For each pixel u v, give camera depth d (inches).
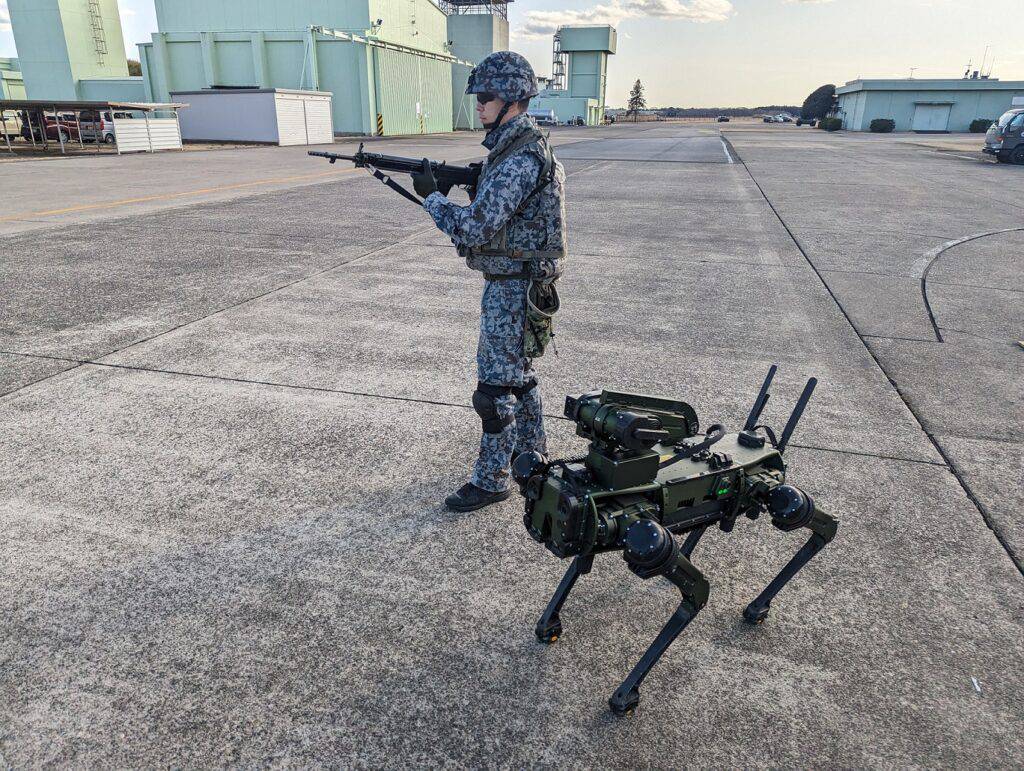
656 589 95.7
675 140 1627.7
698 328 218.7
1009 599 95.4
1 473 122.2
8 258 298.4
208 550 101.8
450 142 1517.0
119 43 1898.4
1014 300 258.2
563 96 4244.6
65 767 66.7
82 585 93.4
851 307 245.6
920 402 163.2
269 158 965.8
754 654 84.3
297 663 80.9
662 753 70.2
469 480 123.8
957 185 670.5
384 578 96.7
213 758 68.1
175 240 344.2
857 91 2736.2
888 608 93.0
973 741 72.6
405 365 179.9
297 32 1701.5
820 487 123.7
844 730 73.6
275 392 161.2
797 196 562.9
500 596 93.6
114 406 151.8
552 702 76.2
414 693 76.9
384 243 343.9
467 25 2731.3
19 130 1533.0
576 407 74.7
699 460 78.0
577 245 349.4
